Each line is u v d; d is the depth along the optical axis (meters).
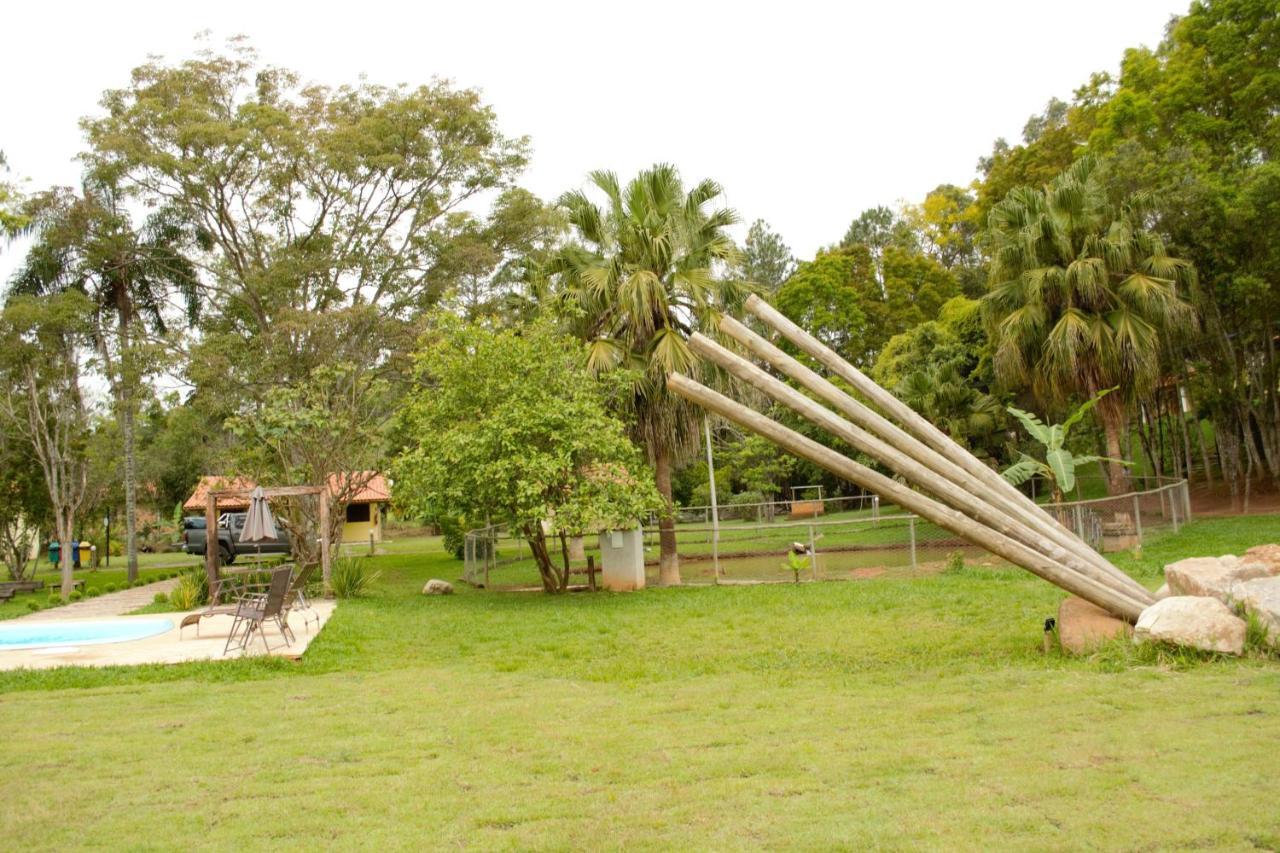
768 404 39.44
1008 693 6.82
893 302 50.72
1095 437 30.39
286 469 21.06
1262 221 21.94
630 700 7.54
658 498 16.50
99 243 26.81
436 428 17.06
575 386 16.83
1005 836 3.87
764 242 61.62
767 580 18.62
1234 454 25.41
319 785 5.15
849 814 4.25
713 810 4.44
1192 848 3.67
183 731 6.73
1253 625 7.34
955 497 8.30
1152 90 27.08
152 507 50.06
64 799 4.98
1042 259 21.45
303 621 13.58
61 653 10.84
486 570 20.11
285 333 24.22
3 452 26.50
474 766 5.48
